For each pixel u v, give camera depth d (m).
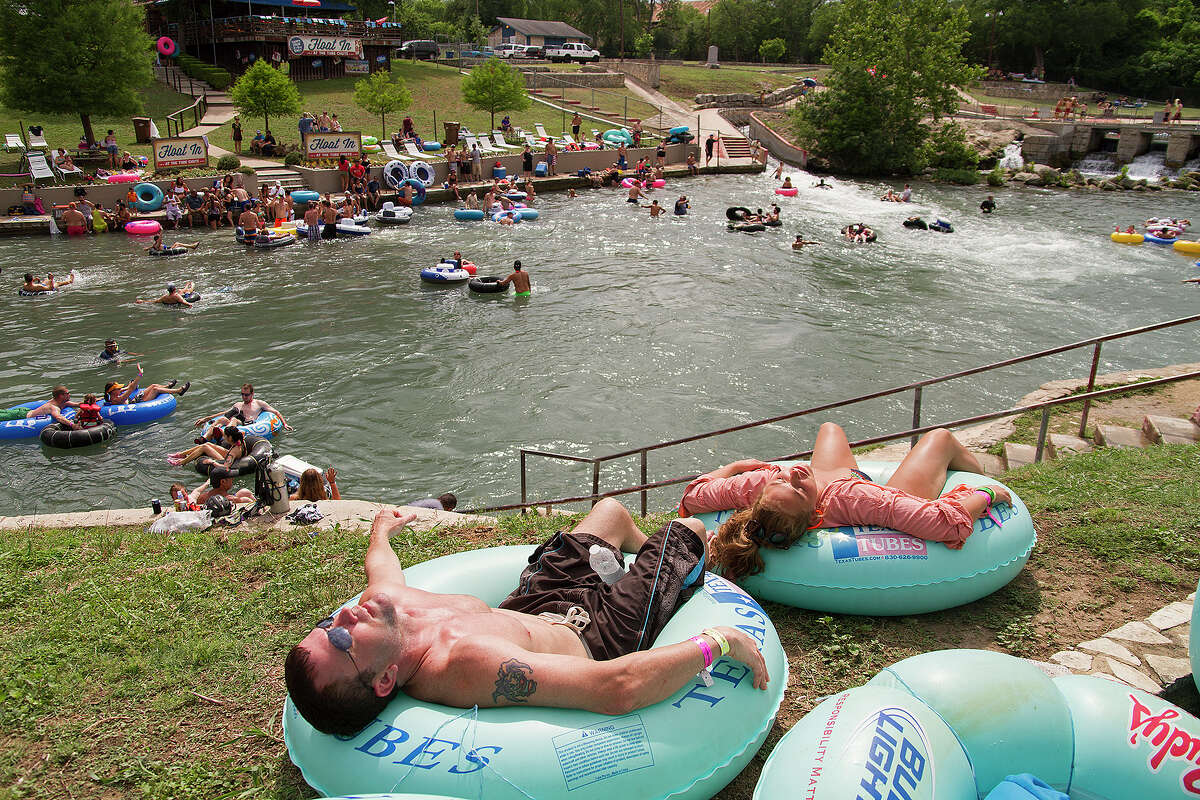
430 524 6.38
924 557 4.56
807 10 102.88
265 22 47.03
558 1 104.62
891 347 17.36
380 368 16.30
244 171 32.28
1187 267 25.23
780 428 13.31
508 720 3.12
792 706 4.02
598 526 4.39
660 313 19.97
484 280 21.84
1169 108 63.69
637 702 3.17
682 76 69.44
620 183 41.69
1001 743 3.09
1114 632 4.49
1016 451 8.77
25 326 18.62
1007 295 21.80
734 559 4.71
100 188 28.66
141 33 32.25
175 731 3.89
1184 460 6.74
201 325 18.91
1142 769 3.04
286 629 4.77
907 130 48.06
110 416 13.61
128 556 5.98
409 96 41.44
